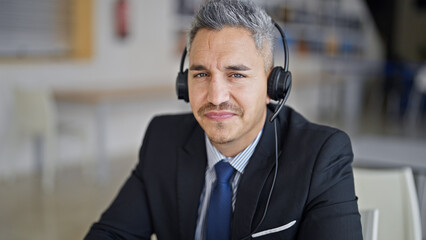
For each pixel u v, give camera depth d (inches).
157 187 43.7
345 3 357.4
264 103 37.5
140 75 196.7
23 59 152.5
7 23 148.9
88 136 172.1
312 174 38.1
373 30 413.4
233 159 39.9
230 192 40.1
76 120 167.5
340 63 291.1
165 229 42.8
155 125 47.3
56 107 156.5
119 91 158.1
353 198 38.0
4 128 147.3
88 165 164.1
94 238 41.8
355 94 250.1
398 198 52.4
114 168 163.2
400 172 53.1
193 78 36.6
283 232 37.7
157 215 43.1
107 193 135.6
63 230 107.7
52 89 154.6
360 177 54.4
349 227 35.9
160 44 205.0
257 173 39.4
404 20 418.9
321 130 40.9
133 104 153.3
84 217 116.2
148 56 199.5
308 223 36.7
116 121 186.9
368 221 42.5
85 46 172.7
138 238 43.5
